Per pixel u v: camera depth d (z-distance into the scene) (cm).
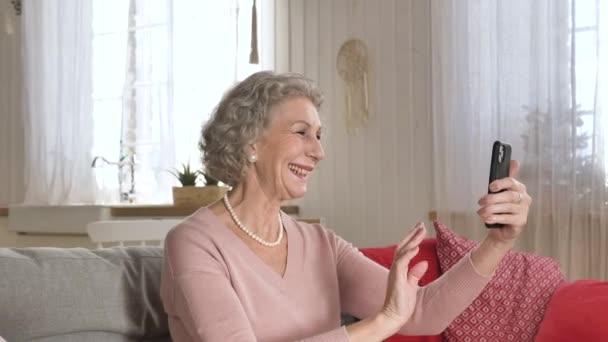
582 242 332
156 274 173
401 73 397
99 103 490
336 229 419
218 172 168
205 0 446
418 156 391
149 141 465
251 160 164
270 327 159
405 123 396
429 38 387
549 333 233
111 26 488
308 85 168
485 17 363
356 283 177
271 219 169
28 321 149
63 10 496
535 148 346
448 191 371
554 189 338
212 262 154
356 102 412
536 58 346
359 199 412
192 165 447
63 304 154
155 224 241
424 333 169
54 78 503
